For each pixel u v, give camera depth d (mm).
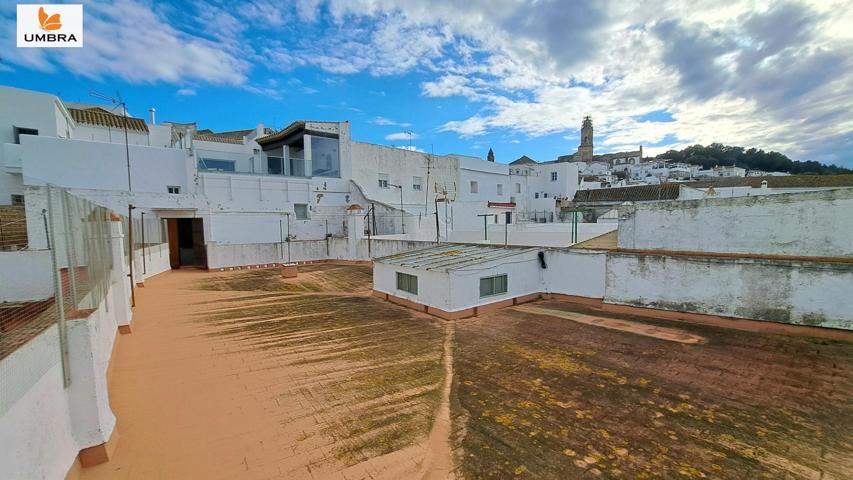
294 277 18516
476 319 10711
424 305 11617
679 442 4668
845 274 7969
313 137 27781
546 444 4672
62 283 4562
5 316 6121
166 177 22391
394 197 32344
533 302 12625
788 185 32281
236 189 23672
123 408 5586
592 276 11914
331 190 27828
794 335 8516
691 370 6832
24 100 19672
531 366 7211
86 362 4098
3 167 19156
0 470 2699
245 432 4969
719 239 10086
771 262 8781
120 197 18359
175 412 5484
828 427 4945
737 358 7340
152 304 12789
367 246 23297
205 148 27172
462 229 29297
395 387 6371
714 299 9602
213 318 11000
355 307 12430
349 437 4859
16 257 8531
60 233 4746
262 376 6836
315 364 7418
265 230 23703
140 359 7637
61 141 19406
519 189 45969
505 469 4211
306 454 4492
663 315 10391
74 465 3881
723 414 5312
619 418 5258
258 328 9969
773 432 4848
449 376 6809
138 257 15797
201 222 21016
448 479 4059
